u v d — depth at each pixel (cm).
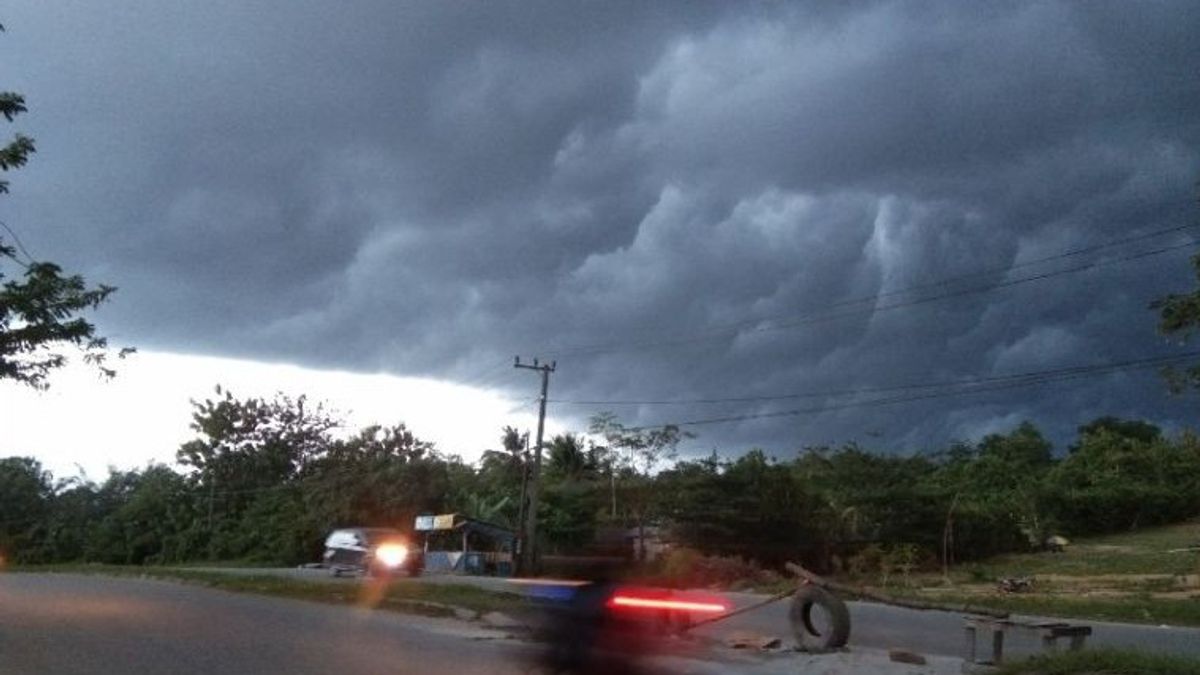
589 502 6356
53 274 1673
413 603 2416
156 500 7781
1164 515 5775
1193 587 3462
